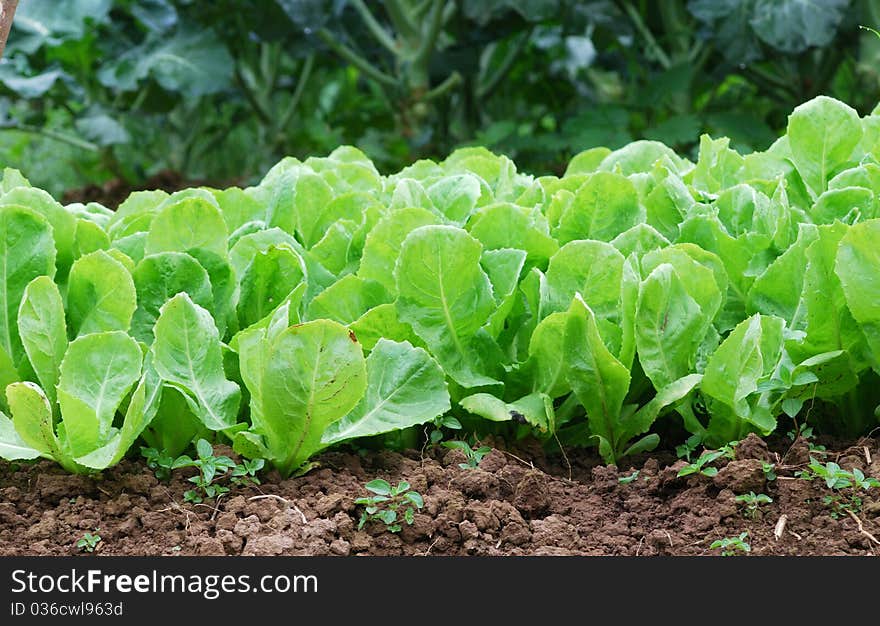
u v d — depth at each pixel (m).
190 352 2.15
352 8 8.74
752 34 7.37
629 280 2.20
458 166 3.32
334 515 2.01
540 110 10.99
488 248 2.53
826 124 2.80
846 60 8.65
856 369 2.31
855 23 7.77
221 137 9.64
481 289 2.26
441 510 2.04
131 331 2.29
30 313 2.11
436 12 8.04
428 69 8.44
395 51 8.30
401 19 8.16
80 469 2.12
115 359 2.07
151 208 2.98
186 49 7.73
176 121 9.29
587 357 2.19
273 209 2.72
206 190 2.89
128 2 8.41
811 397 2.32
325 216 2.84
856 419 2.41
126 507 2.05
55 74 7.52
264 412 2.04
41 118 8.61
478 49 8.93
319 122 9.34
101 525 1.99
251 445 2.09
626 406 2.31
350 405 2.02
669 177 2.74
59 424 2.13
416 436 2.38
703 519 2.02
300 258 2.33
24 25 7.48
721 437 2.28
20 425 1.99
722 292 2.40
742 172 3.07
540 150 8.25
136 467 2.16
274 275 2.39
